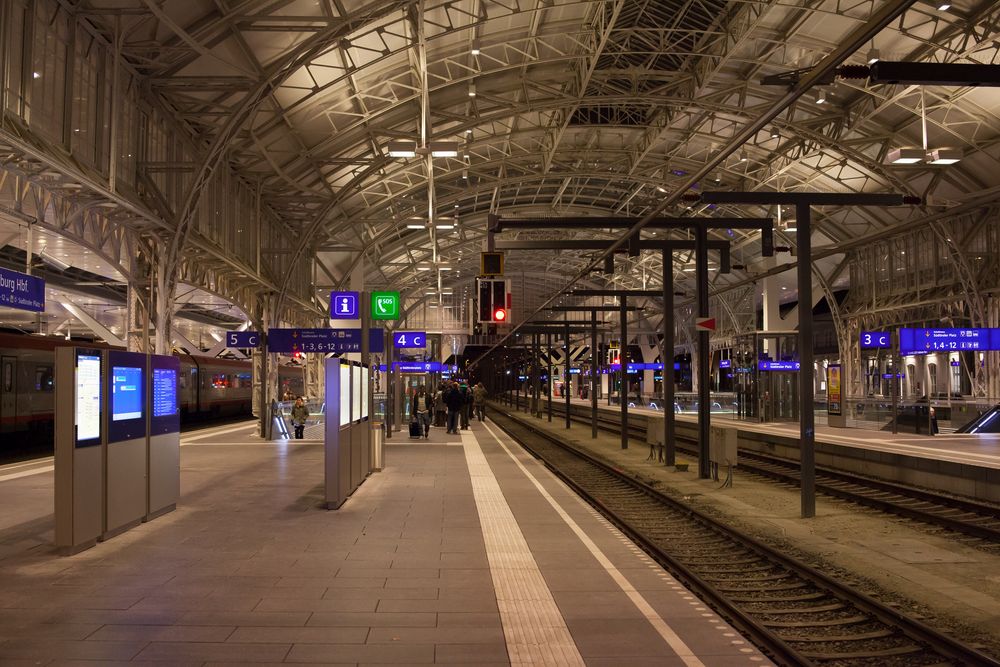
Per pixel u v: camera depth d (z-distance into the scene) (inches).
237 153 1018.1
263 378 1040.8
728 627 228.7
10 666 193.2
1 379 852.6
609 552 331.3
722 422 1434.5
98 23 669.3
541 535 369.4
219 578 284.7
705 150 1614.2
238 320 1952.5
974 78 279.9
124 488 376.2
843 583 305.6
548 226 649.6
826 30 1095.0
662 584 277.6
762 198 486.0
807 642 240.4
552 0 1041.5
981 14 978.7
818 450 799.7
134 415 388.5
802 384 490.0
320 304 1643.7
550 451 1039.6
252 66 891.4
